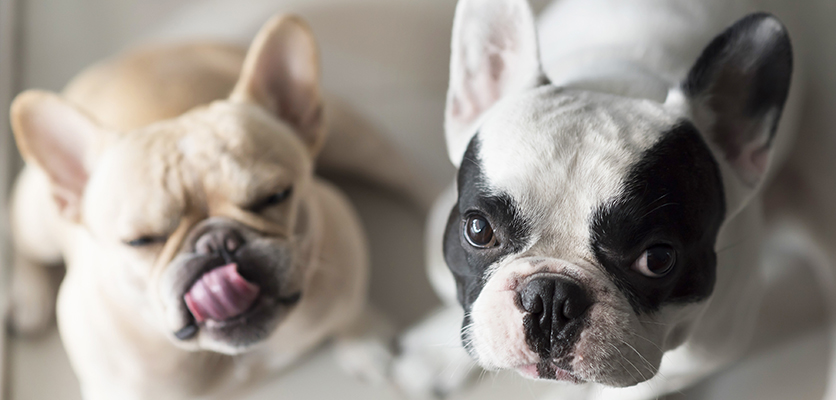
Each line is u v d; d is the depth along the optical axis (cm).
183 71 82
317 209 73
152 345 71
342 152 91
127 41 113
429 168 99
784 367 81
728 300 64
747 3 73
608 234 55
